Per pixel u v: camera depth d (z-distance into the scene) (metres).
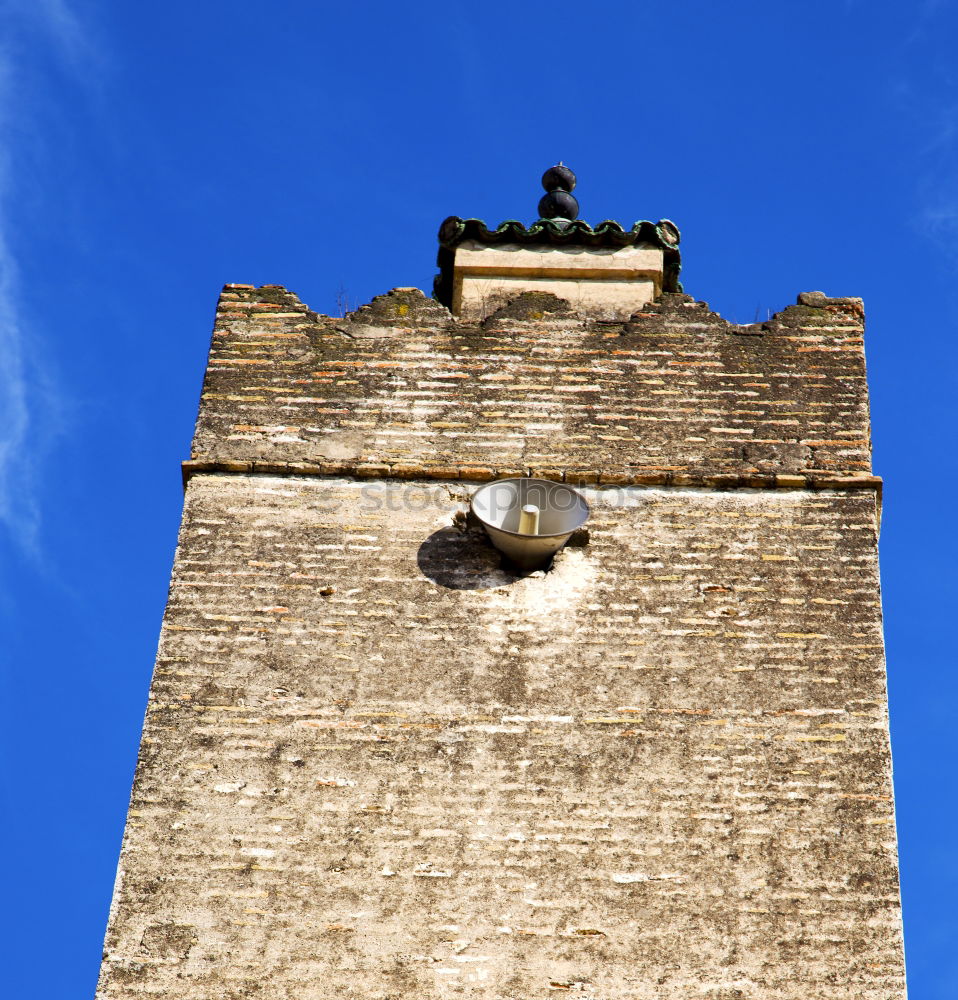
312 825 17.05
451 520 18.92
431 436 19.47
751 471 19.16
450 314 20.28
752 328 20.14
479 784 17.25
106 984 16.31
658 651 18.03
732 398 19.69
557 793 17.19
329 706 17.72
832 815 17.08
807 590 18.42
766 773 17.30
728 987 16.23
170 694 17.77
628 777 17.28
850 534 18.78
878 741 17.47
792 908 16.59
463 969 16.33
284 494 19.06
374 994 16.23
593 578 18.52
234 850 16.94
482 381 19.81
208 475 19.20
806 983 16.25
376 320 20.20
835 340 20.08
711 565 18.59
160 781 17.30
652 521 18.89
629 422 19.55
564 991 16.22
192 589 18.42
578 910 16.59
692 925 16.52
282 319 20.25
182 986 16.31
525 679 17.86
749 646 18.06
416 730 17.56
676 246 21.83
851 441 19.41
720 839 16.95
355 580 18.52
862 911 16.59
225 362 19.95
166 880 16.78
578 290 21.59
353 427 19.53
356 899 16.67
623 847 16.91
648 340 20.06
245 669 17.94
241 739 17.52
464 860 16.84
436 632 18.17
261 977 16.33
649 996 16.19
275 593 18.42
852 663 17.95
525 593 18.42
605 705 17.70
